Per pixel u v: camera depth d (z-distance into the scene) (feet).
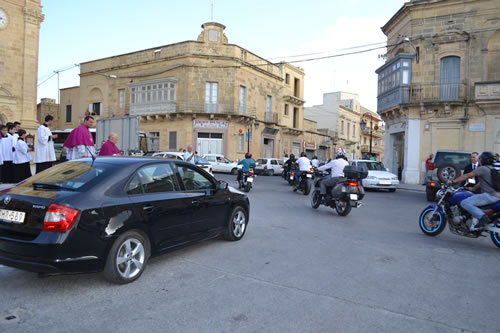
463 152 44.01
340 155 33.09
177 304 12.23
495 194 21.01
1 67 84.38
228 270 15.89
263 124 117.91
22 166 33.83
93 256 12.78
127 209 13.94
